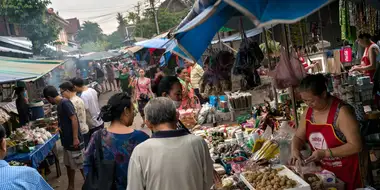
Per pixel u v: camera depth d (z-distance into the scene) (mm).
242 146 4043
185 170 2211
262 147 3375
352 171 2629
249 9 1652
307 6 1653
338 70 6184
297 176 2564
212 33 3484
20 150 5332
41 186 2195
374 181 3246
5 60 7688
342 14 5242
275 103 4883
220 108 5832
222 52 4262
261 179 2639
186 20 3051
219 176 3217
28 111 9094
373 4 3627
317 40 5234
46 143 6012
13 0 15250
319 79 2582
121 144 2740
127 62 33156
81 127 6121
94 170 2719
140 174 2209
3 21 15195
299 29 4703
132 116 2896
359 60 6848
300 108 4512
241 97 5355
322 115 2666
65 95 6023
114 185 2674
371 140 3766
